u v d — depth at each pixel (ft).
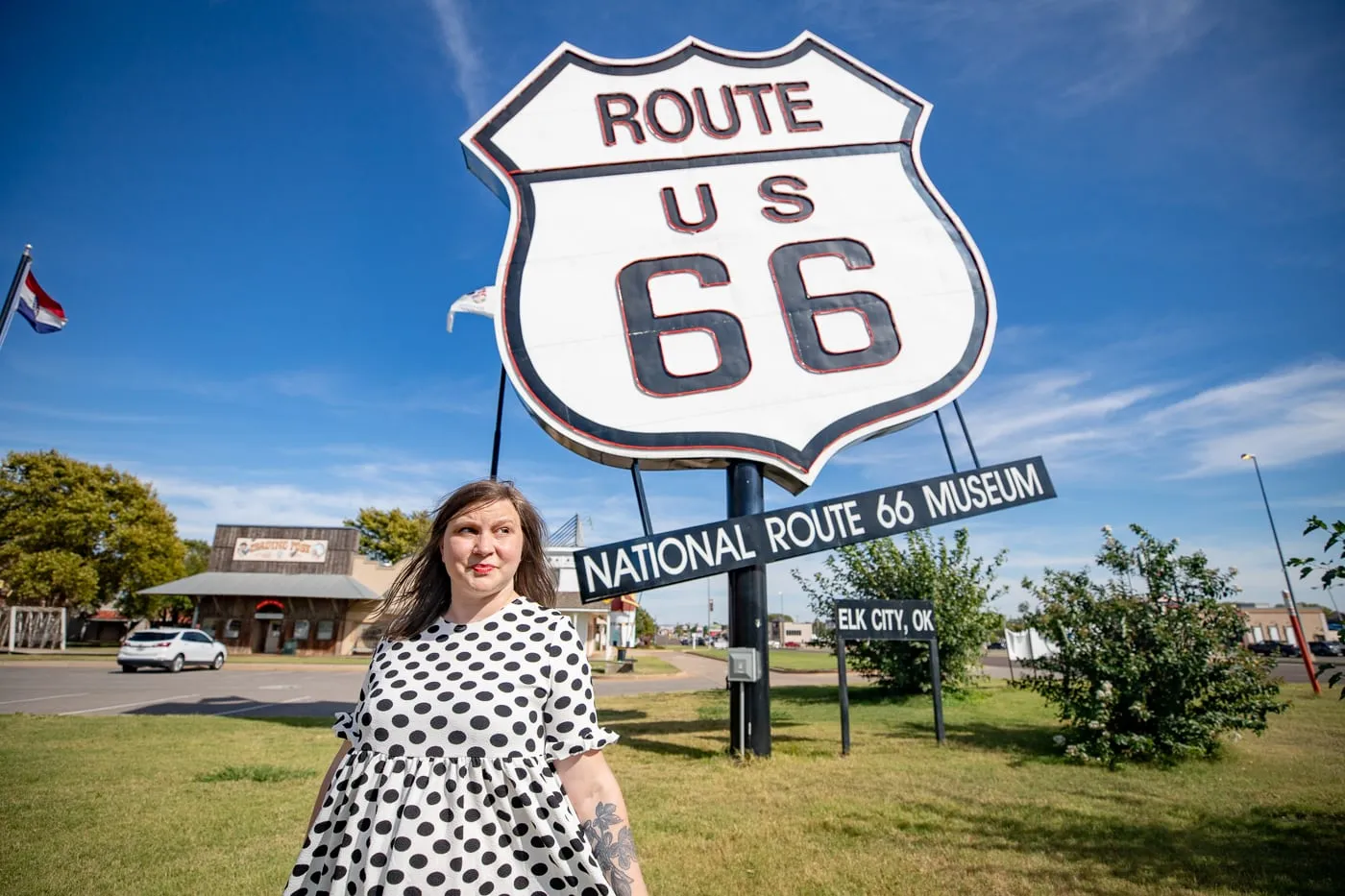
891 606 27.84
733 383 26.45
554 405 25.53
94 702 42.73
